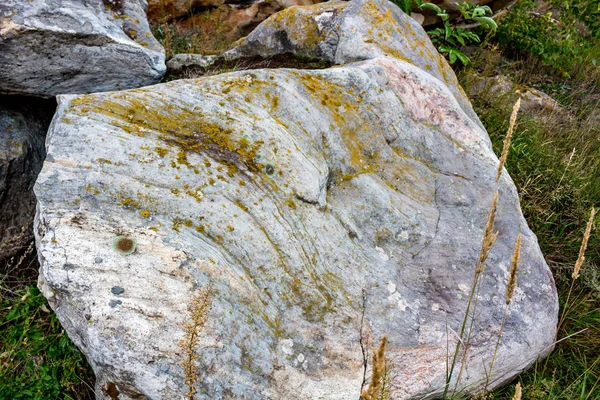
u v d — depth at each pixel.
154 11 5.02
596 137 4.80
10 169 2.95
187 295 2.12
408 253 2.81
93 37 2.96
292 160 2.57
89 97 2.50
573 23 5.95
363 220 2.77
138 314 2.04
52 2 2.93
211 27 5.22
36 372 2.50
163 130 2.48
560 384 2.88
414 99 3.33
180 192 2.32
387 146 3.09
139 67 3.20
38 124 3.23
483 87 4.89
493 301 2.74
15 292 2.74
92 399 2.53
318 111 2.88
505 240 3.01
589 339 3.06
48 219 2.15
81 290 2.05
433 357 2.54
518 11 5.95
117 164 2.30
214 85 2.74
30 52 2.81
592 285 3.33
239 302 2.24
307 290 2.45
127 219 2.22
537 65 6.10
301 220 2.53
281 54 4.07
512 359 2.69
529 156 4.19
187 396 2.02
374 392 1.46
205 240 2.28
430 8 5.32
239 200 2.40
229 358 2.13
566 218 3.92
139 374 2.00
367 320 2.53
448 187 3.12
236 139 2.54
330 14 3.96
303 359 2.34
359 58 3.66
